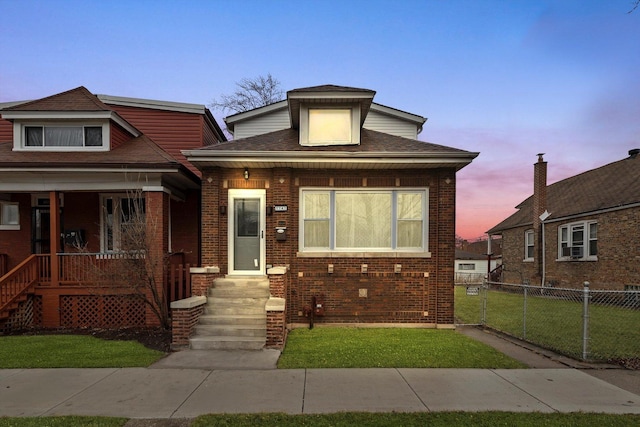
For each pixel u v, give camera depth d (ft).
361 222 32.35
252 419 14.37
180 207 39.93
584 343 22.03
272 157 29.91
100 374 19.63
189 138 43.11
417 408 15.42
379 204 32.37
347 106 33.37
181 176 33.14
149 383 18.37
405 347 24.52
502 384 18.17
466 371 20.01
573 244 58.34
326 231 32.27
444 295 31.35
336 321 31.60
